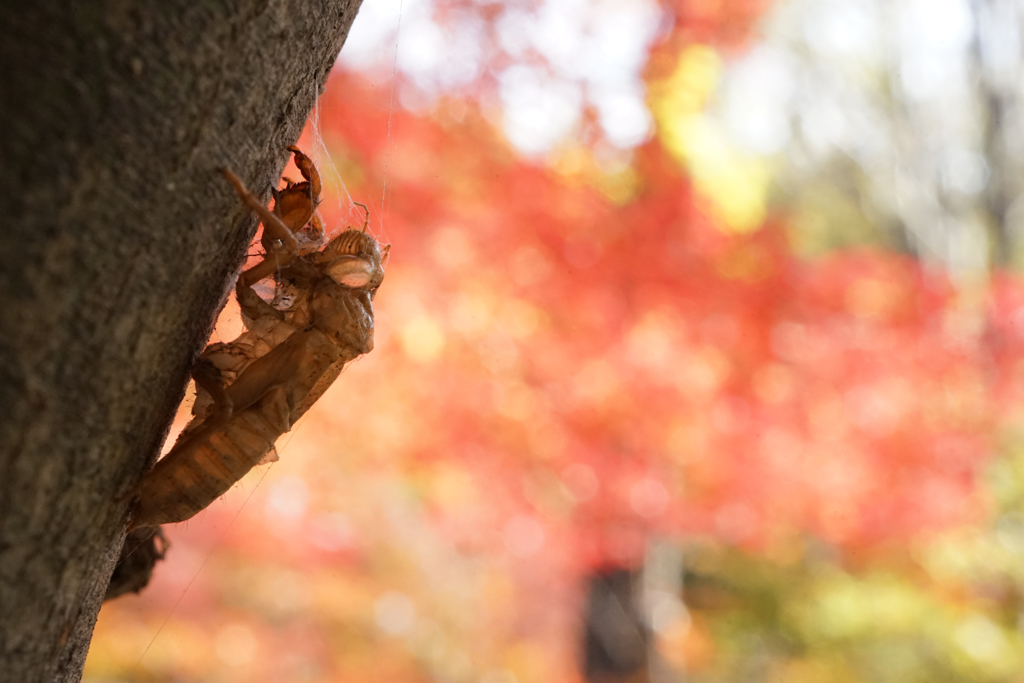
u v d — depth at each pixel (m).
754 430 6.59
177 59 1.15
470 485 6.66
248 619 7.92
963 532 7.57
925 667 8.69
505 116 6.54
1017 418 7.43
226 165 1.27
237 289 1.67
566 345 6.36
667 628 9.55
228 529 7.28
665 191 6.75
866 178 14.47
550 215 6.43
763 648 9.98
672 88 6.90
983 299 7.89
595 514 6.70
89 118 1.09
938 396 7.06
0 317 1.05
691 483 6.73
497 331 6.30
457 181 6.46
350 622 8.20
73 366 1.13
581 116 6.58
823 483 6.73
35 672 1.23
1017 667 8.28
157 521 1.45
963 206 11.58
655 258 6.50
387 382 6.26
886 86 12.67
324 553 7.42
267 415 1.58
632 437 6.54
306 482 6.81
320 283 1.75
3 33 1.06
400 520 8.45
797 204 14.70
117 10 1.10
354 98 6.30
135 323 1.20
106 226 1.13
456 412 6.31
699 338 6.59
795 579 9.65
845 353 6.83
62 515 1.19
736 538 7.05
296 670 7.98
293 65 1.36
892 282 7.30
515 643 9.59
